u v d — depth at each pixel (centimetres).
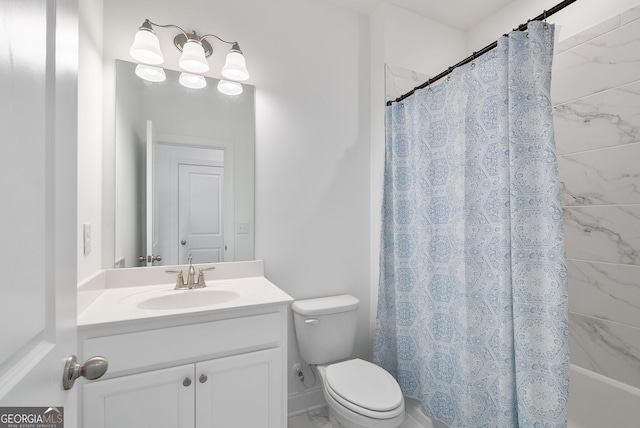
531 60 121
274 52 180
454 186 148
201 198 162
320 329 166
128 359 101
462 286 142
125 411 100
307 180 188
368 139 208
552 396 109
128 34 147
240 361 117
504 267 122
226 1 168
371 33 209
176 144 157
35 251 43
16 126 37
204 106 163
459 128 145
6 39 35
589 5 159
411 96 177
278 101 181
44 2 46
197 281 148
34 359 42
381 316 186
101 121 139
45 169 46
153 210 152
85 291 112
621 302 149
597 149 157
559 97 172
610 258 153
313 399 183
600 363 156
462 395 140
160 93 154
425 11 204
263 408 122
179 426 107
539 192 118
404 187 182
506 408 119
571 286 169
